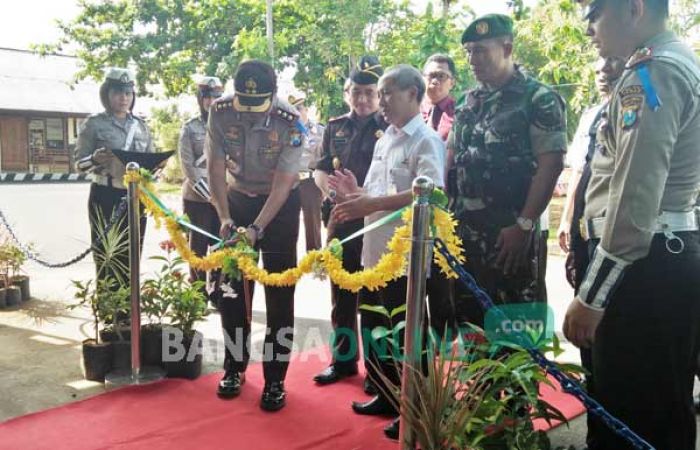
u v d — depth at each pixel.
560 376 2.04
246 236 3.22
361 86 3.56
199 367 3.74
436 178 2.85
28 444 2.88
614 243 1.91
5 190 15.92
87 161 4.27
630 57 2.05
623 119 1.90
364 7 10.78
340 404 3.36
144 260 7.29
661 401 2.08
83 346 3.67
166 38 13.52
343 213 2.92
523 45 8.82
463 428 2.15
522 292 2.82
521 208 2.77
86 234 9.45
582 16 2.14
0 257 5.38
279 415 3.21
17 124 20.44
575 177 3.77
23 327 4.71
